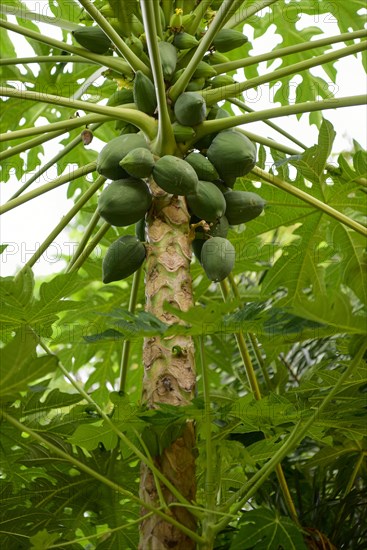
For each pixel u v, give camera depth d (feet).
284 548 6.49
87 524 8.71
